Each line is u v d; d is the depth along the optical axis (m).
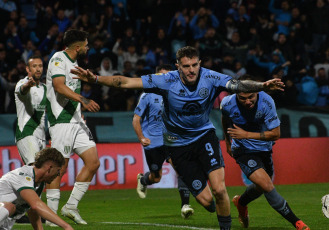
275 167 26.16
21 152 15.20
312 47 35.84
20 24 33.84
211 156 11.98
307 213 17.45
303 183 26.38
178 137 12.10
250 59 32.12
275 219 16.16
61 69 14.36
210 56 31.38
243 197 14.26
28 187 10.03
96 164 15.23
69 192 24.33
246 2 37.31
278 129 12.96
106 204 20.73
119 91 28.06
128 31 33.34
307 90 30.16
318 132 26.56
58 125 14.81
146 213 18.00
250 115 13.16
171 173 25.91
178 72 11.57
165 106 11.80
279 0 36.97
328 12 35.97
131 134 25.81
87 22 33.94
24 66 30.05
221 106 13.52
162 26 36.75
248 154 13.47
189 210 15.85
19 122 15.12
